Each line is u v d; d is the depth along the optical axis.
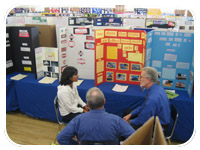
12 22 4.50
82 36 2.82
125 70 2.76
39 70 2.99
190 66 2.49
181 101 2.32
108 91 2.56
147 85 2.06
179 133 2.46
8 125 2.95
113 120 1.47
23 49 3.15
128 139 0.95
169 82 2.67
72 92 2.37
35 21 4.54
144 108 1.96
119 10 6.42
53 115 2.95
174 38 2.48
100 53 2.67
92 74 2.97
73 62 3.00
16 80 2.96
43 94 2.87
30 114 3.10
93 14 6.64
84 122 1.46
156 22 4.95
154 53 2.63
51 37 3.21
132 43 2.59
